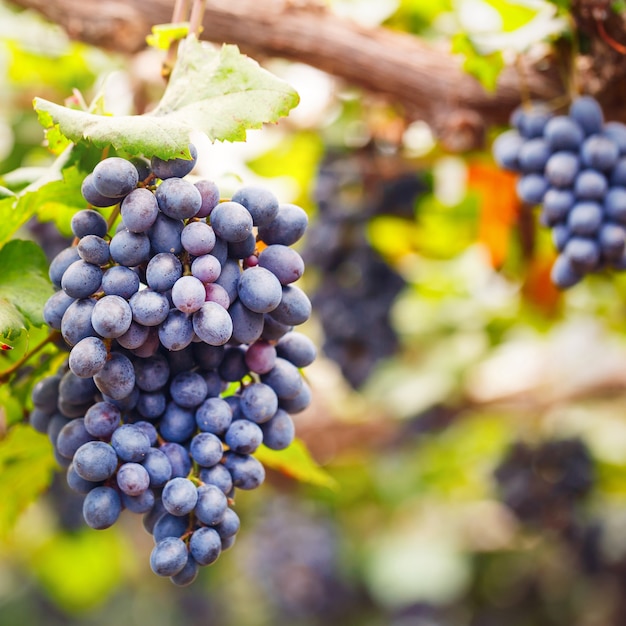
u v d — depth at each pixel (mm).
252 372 1026
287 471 1156
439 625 2830
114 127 980
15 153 1705
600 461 2268
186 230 971
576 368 2070
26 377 1084
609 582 2391
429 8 1488
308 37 1306
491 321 2100
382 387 2125
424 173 1733
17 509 1148
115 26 1334
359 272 1783
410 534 2871
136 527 2873
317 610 2779
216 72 1021
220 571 3064
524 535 2293
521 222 1547
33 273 1049
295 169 1845
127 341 969
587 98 1207
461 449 2402
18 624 3359
